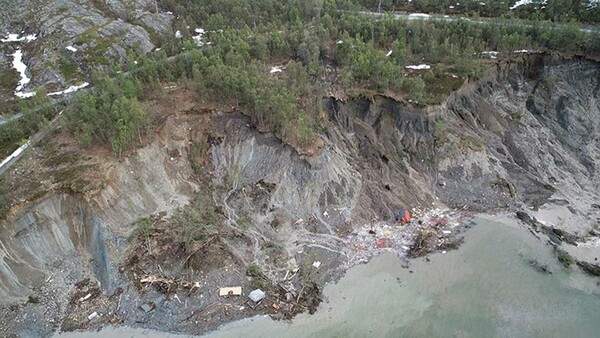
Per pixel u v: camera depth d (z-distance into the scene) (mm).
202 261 47156
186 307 43656
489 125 65438
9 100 61594
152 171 53781
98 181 48531
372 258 49562
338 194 56000
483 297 45031
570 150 64625
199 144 58438
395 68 63562
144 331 41844
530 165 61750
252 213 53312
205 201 54062
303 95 61906
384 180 58656
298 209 54375
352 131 62750
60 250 47000
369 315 43344
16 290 44156
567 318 42969
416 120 61562
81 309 43531
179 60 65000
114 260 46531
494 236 52344
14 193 46312
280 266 48094
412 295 45312
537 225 53750
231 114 59750
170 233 49281
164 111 58844
